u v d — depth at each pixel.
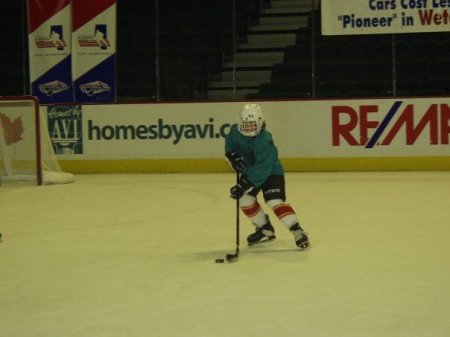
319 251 8.98
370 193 13.95
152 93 21.38
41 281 7.77
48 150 16.53
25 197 14.27
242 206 9.22
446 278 7.59
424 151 17.17
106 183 16.31
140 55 22.17
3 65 22.09
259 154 8.61
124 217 11.78
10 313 6.62
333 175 16.86
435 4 17.48
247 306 6.68
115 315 6.48
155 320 6.31
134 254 9.01
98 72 18.25
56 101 18.47
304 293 7.08
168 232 10.43
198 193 14.41
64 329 6.12
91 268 8.31
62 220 11.61
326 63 21.61
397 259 8.49
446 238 9.68
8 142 16.34
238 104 17.67
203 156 17.88
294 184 15.46
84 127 18.17
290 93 21.14
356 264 8.26
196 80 21.75
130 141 18.08
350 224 10.80
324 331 5.94
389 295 6.96
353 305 6.65
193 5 22.78
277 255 8.80
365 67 21.47
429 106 17.06
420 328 5.97
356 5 17.70
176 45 22.38
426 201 12.86
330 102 17.38
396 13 17.61
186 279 7.71
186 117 17.86
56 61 18.34
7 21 22.34
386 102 17.20
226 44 22.30
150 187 15.45
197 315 6.43
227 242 9.62
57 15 18.23
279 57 22.00
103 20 18.12
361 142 17.34
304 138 17.53
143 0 22.62
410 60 21.48
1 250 9.42
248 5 22.86
